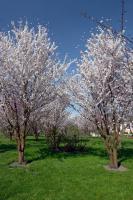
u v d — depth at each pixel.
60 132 31.20
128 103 20.27
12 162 22.55
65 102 25.69
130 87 17.55
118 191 15.60
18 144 22.16
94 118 22.47
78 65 23.52
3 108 22.61
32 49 23.64
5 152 28.05
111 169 20.97
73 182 17.14
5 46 23.23
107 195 14.93
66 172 19.55
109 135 22.06
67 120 33.09
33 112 23.44
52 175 18.67
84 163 22.66
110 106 21.58
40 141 43.91
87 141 43.81
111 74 21.44
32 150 29.39
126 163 23.09
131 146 39.66
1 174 18.73
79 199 14.30
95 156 26.34
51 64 24.34
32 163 22.31
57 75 24.28
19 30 24.17
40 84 22.80
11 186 16.08
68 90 23.38
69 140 31.36
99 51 22.45
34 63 22.80
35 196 14.58
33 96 22.41
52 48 24.33
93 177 18.38
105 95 21.52
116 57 18.84
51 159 24.06
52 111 30.53
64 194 14.94
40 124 32.16
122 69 19.36
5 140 44.16
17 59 22.47
